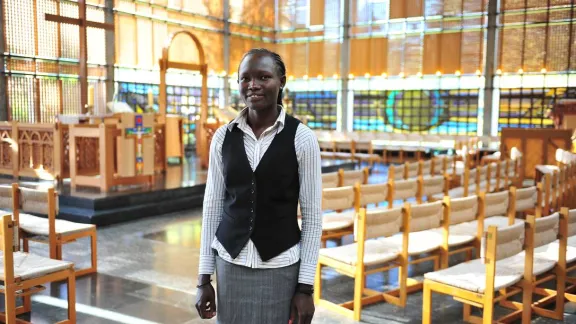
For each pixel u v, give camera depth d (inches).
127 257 222.2
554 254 161.6
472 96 674.2
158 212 320.5
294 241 75.0
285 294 74.3
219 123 500.7
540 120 641.6
